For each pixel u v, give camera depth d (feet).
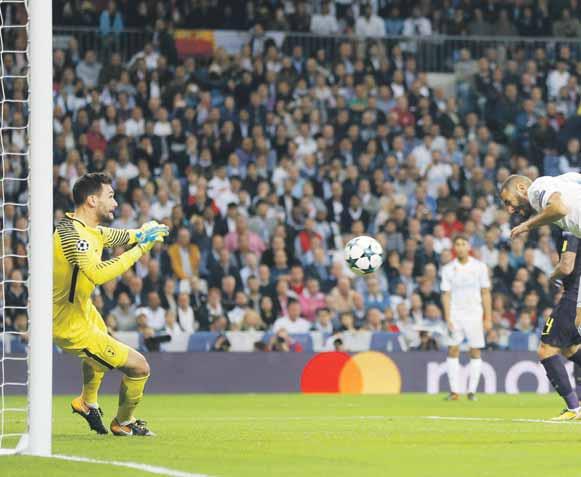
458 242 139.33
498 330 168.86
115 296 164.14
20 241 173.68
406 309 171.73
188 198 187.01
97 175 71.26
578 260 91.04
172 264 174.09
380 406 121.19
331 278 181.37
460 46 224.74
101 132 191.93
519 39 223.92
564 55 224.94
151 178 189.16
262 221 185.26
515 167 211.00
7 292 160.76
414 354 163.63
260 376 159.12
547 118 216.54
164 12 213.66
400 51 219.41
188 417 99.81
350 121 207.21
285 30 217.97
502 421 91.40
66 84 195.83
